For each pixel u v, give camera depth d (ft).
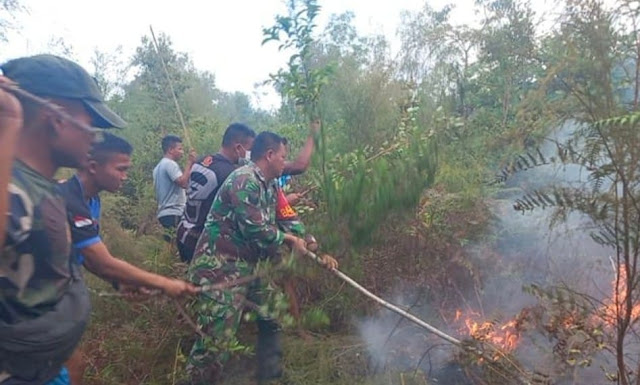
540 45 8.90
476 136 12.13
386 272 14.39
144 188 27.45
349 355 13.39
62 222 6.28
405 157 9.92
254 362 13.71
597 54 7.52
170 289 8.51
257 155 12.03
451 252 14.24
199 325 11.66
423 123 12.51
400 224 12.92
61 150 6.37
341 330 14.79
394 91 14.34
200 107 49.14
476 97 13.89
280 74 9.45
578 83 7.81
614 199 7.85
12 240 5.74
